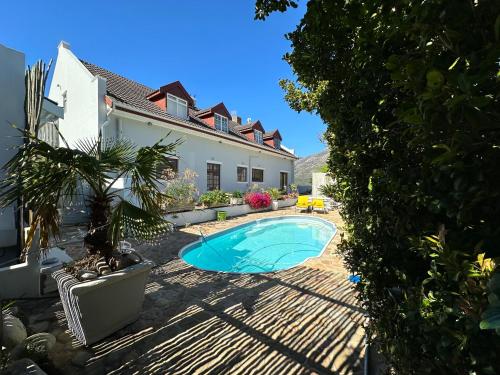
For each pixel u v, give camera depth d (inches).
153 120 418.6
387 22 42.2
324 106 86.1
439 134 30.3
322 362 96.7
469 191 28.4
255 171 753.0
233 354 101.5
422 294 36.6
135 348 104.3
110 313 110.7
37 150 98.7
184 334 113.8
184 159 505.7
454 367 31.6
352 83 63.6
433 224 41.1
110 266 118.7
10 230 224.8
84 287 97.6
